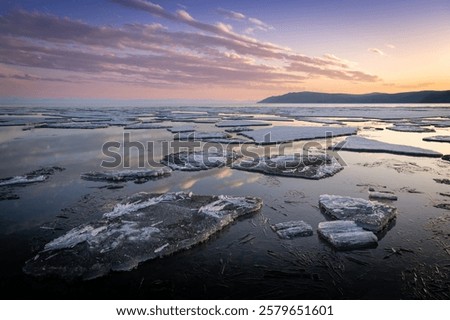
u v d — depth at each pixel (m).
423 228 7.76
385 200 9.72
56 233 7.45
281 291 5.46
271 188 10.99
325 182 11.66
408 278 5.78
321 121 37.50
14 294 5.29
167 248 6.56
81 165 14.31
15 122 34.22
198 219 7.83
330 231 7.34
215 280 5.76
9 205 9.25
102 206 9.20
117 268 5.94
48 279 5.67
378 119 41.44
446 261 6.31
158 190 10.80
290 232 7.44
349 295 5.35
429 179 11.95
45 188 10.88
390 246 6.91
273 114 54.03
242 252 6.71
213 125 33.41
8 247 6.79
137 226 7.36
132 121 37.22
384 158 15.69
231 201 9.16
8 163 14.66
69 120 37.94
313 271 6.04
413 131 27.11
